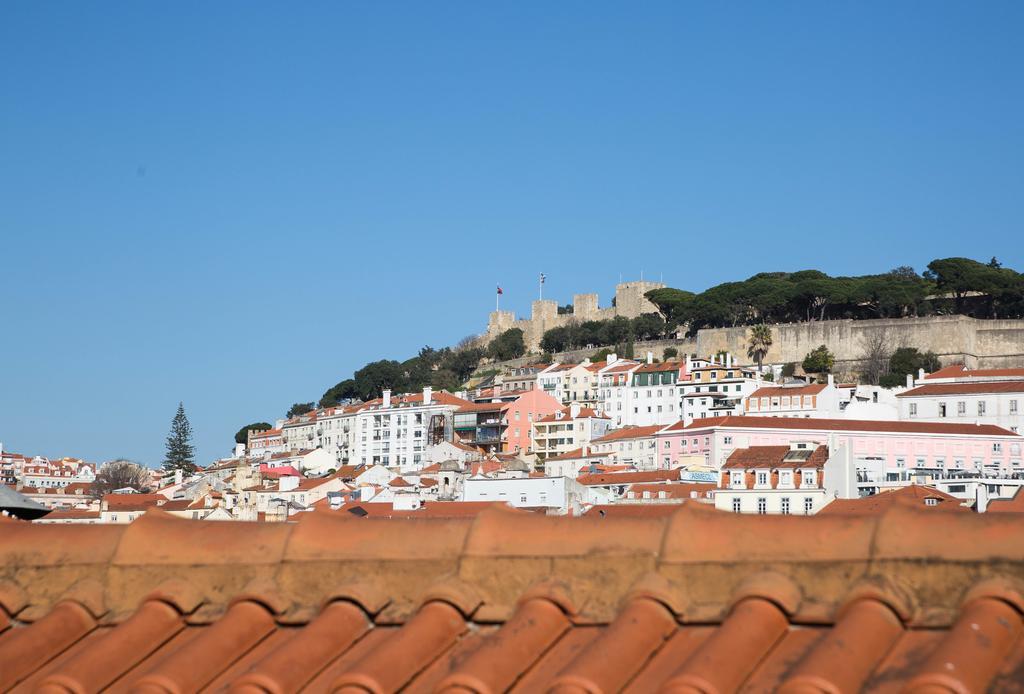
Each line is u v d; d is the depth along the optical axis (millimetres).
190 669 13969
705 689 11844
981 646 11461
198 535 16281
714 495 178375
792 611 12898
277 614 15070
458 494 194625
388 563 15180
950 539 12797
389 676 13172
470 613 14289
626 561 14133
